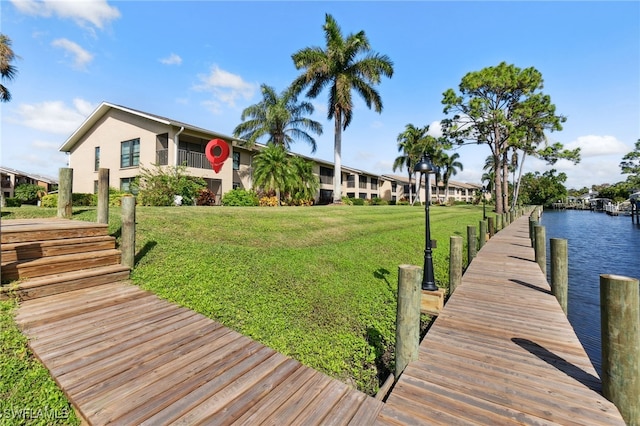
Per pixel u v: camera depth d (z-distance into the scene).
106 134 21.33
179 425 2.23
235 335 3.63
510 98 27.72
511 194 60.56
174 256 6.05
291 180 20.56
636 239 22.22
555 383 3.19
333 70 22.67
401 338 3.61
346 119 23.83
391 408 2.78
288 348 3.95
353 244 9.65
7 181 33.03
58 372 2.70
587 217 49.41
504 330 4.57
